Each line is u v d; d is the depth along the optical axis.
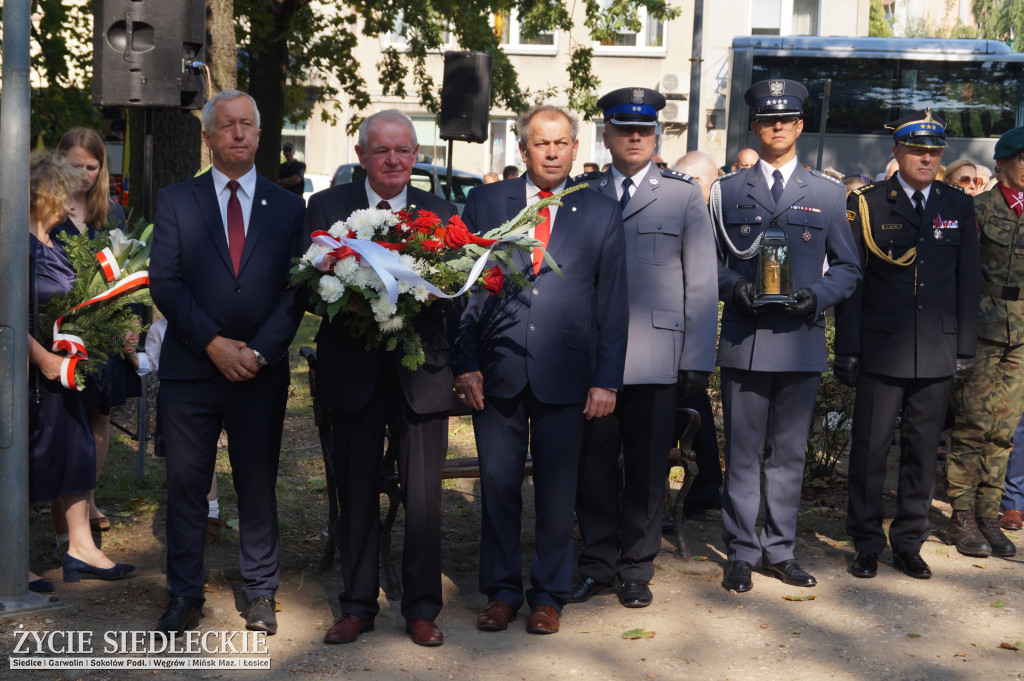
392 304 3.58
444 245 3.75
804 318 4.58
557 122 4.07
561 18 13.83
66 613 4.14
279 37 12.18
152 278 3.92
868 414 4.88
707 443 5.70
